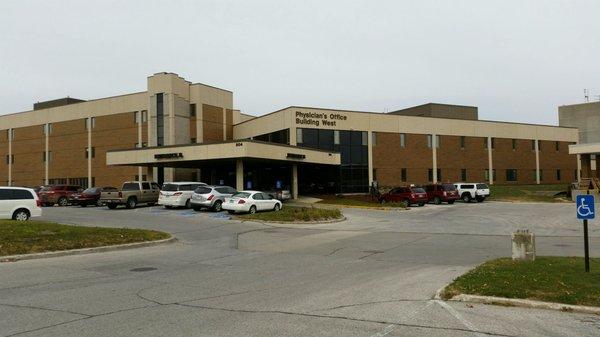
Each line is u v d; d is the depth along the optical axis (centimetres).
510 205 4019
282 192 4359
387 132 5531
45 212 3109
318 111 5056
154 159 4172
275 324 687
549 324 687
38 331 651
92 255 1456
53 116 6359
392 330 657
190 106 5497
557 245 1656
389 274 1115
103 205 3947
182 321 703
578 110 8825
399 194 4088
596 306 752
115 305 803
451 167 5966
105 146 5891
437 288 933
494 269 1032
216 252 1540
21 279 1048
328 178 5191
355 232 2202
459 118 6306
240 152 3659
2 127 6825
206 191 3234
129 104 5734
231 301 835
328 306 795
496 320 707
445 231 2230
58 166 6278
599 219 2708
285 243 1792
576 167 7056
